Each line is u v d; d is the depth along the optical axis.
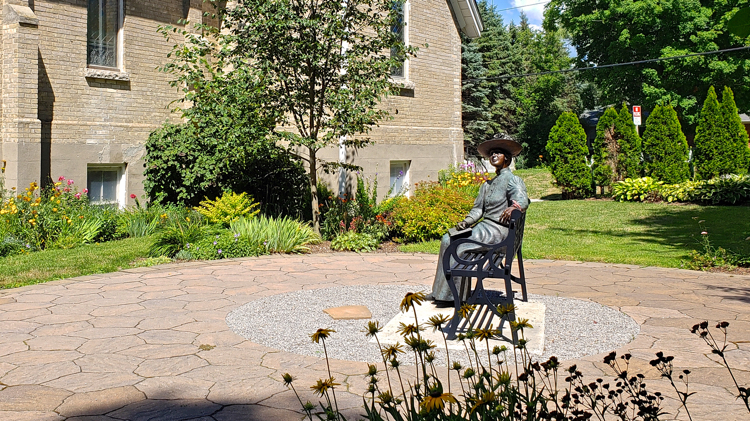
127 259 10.23
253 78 11.59
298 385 4.51
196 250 10.70
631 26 28.52
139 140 14.59
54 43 13.03
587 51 32.69
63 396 4.28
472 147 39.41
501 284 8.59
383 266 10.12
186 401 4.20
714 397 4.18
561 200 20.33
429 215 12.59
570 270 9.70
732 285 8.38
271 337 5.83
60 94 13.17
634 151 19.56
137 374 4.76
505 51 42.50
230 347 5.51
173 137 14.22
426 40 17.31
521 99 46.84
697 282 8.62
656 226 14.31
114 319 6.48
